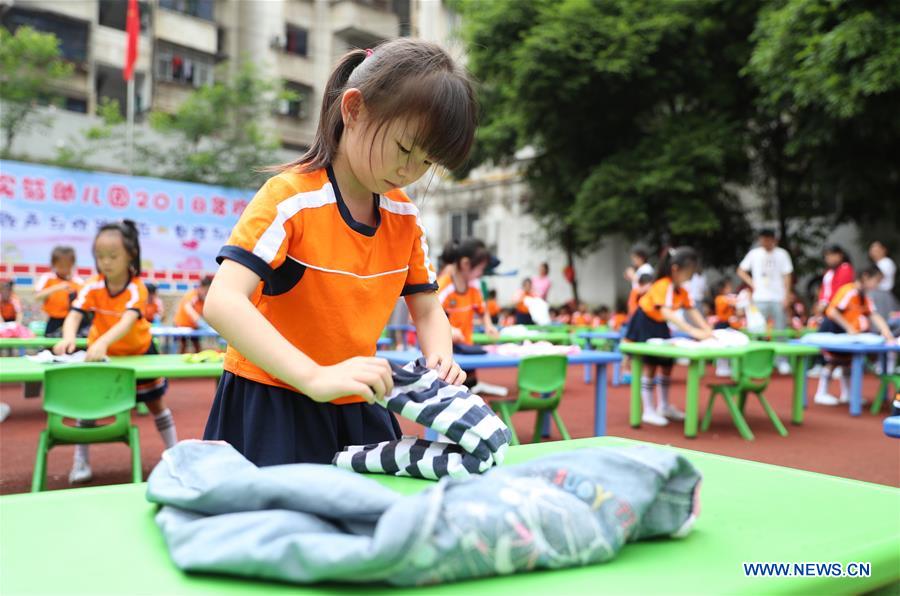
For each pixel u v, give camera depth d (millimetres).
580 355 4176
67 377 2777
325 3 17719
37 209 8258
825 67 7941
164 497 810
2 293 7309
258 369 1262
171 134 12906
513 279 16125
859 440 4633
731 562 733
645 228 11148
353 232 1223
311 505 725
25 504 909
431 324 1376
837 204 11227
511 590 653
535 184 12578
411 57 1103
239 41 16812
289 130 17281
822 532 832
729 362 8125
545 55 10016
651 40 9961
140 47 15367
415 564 638
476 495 712
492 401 3781
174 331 6266
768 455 4141
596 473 782
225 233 9531
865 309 6457
